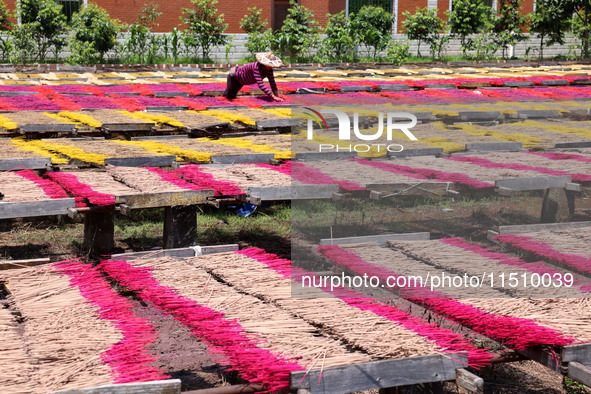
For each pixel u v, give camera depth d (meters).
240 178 6.20
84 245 6.25
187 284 4.39
